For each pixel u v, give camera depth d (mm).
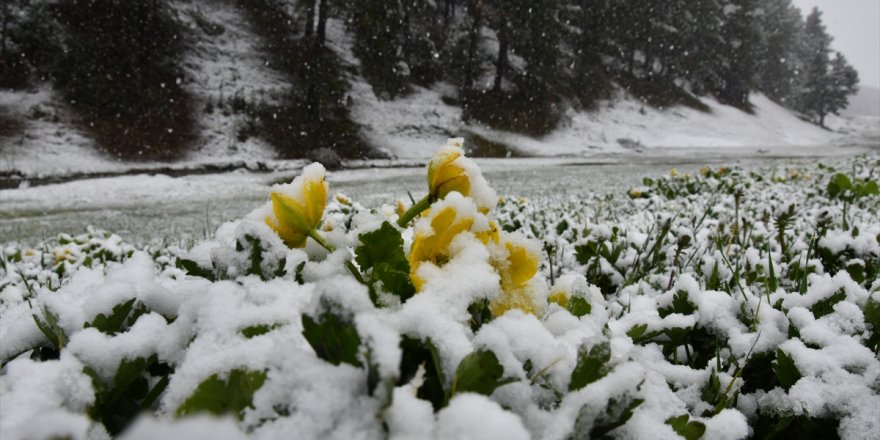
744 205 4637
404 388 500
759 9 49250
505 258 684
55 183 14500
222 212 11703
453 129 26172
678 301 1107
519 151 26688
